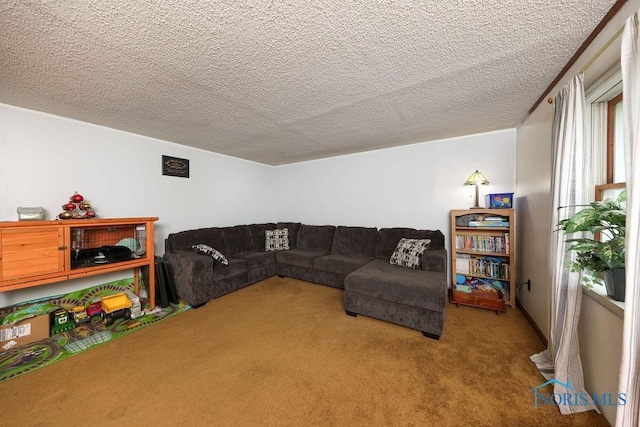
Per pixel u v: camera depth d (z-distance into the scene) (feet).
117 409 4.23
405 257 8.96
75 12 3.39
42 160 7.18
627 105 3.00
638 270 2.70
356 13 3.50
